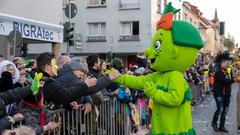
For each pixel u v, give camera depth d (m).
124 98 7.21
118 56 34.03
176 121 5.25
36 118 4.84
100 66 7.49
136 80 5.61
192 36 5.31
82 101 5.89
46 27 15.31
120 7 33.72
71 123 5.61
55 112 5.24
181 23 5.37
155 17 34.28
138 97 8.36
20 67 6.11
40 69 5.64
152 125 5.42
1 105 4.45
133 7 33.38
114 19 33.94
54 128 5.03
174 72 5.31
